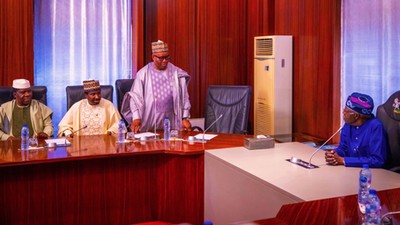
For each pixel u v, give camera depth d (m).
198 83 5.79
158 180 3.41
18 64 4.81
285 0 5.31
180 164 3.34
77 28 5.26
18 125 3.98
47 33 5.12
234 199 2.74
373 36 4.19
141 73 4.16
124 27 5.48
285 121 5.22
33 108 4.04
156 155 3.38
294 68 5.20
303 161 2.83
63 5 5.17
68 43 5.23
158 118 4.20
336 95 4.57
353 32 4.39
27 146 3.32
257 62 5.41
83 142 3.60
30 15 4.84
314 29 4.85
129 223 3.36
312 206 1.89
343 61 4.53
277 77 5.16
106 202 3.28
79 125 3.96
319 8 4.76
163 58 4.11
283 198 2.21
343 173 2.55
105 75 5.44
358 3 4.32
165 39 5.61
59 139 3.65
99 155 3.14
